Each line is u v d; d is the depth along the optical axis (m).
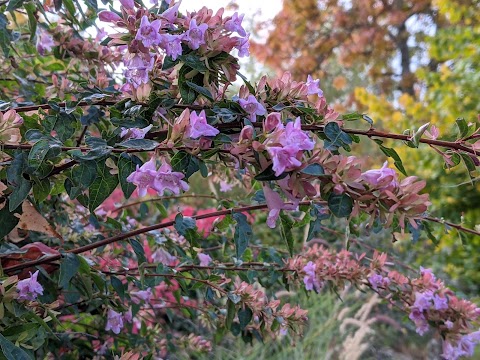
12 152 0.27
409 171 1.21
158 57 0.29
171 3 0.28
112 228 0.48
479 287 1.16
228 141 0.24
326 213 0.34
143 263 0.36
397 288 0.46
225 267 0.45
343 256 0.49
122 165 0.25
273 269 0.46
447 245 1.05
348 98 2.82
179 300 0.47
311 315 0.93
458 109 1.18
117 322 0.43
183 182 0.25
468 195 1.10
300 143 0.22
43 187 0.27
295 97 0.29
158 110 0.28
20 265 0.32
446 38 1.29
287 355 0.87
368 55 2.85
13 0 0.35
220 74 0.28
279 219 0.28
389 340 1.06
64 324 0.49
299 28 2.69
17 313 0.27
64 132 0.29
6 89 0.52
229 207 0.38
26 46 0.48
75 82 0.43
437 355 0.98
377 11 2.72
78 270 0.32
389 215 0.24
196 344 0.61
